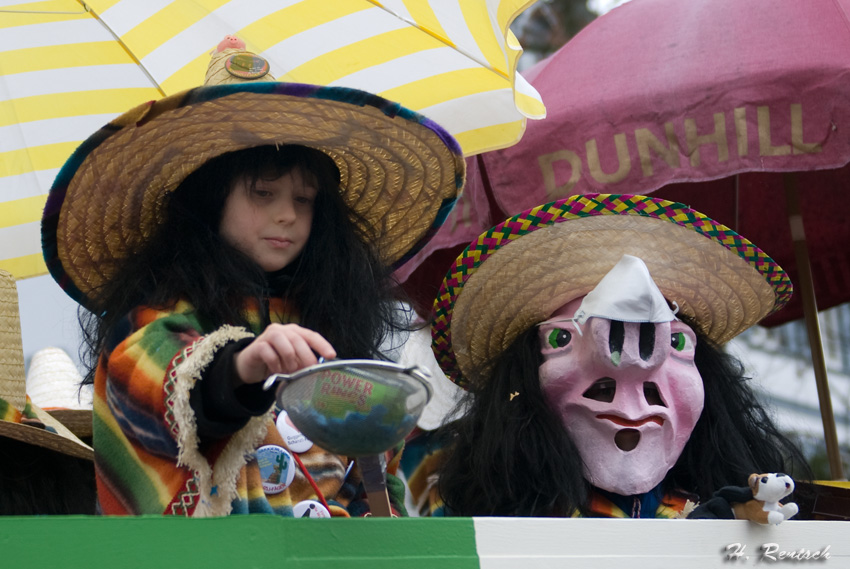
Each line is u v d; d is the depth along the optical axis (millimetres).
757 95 3156
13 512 2270
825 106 3121
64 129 3172
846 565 1961
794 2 3312
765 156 3143
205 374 1664
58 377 3289
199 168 2203
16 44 3211
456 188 2445
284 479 2088
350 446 1561
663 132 3234
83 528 1430
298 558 1518
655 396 2521
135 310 2023
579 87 3395
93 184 2104
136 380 1769
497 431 2578
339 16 3182
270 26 3201
